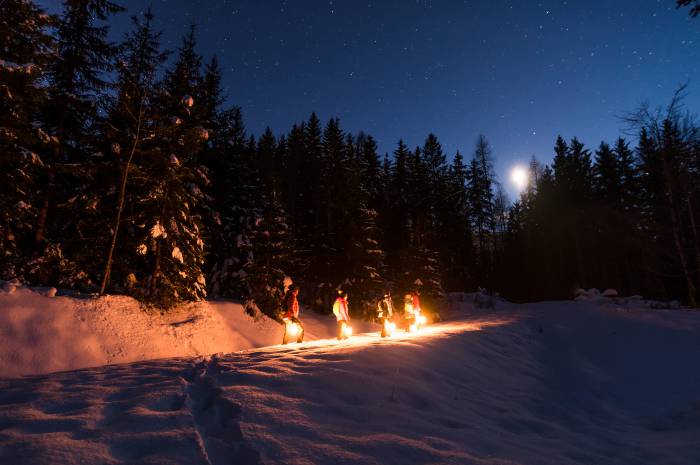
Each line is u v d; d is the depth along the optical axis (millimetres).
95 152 15930
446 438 4430
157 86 14891
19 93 13188
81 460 3207
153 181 15078
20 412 4414
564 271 41938
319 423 4379
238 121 24406
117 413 4484
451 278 41656
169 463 3240
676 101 22375
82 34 16141
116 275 16234
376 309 24406
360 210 26516
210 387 5598
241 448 3635
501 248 48906
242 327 16828
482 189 48312
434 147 46188
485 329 14570
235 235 21281
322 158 36250
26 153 13062
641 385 11094
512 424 5980
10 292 11258
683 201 23812
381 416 4824
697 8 15867
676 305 22094
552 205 43594
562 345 15125
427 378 7023
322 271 25328
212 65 22609
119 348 11539
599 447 5566
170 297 15047
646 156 24578
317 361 7215
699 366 12281
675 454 5191
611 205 38344
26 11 13492
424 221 36906
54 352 10203
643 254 32594
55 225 15906
